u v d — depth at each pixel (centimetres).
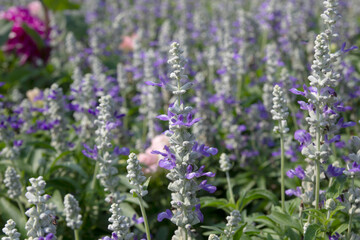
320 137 451
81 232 624
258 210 668
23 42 1343
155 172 677
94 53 1193
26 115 801
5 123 652
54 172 712
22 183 663
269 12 1098
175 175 385
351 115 764
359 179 587
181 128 377
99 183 650
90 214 636
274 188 735
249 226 523
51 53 1366
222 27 1298
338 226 483
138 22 1672
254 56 1032
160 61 970
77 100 746
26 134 799
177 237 421
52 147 716
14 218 585
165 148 386
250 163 768
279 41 1054
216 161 754
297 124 753
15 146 668
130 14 1600
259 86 1012
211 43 1243
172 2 1869
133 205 694
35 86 1220
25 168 691
